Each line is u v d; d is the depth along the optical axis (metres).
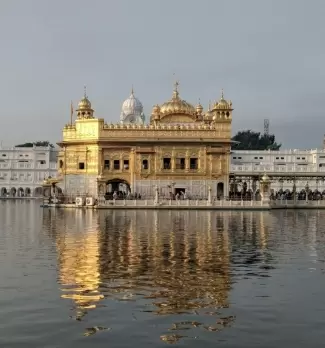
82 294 18.11
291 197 97.00
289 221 53.19
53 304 16.80
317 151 143.12
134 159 85.25
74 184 87.25
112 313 15.79
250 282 20.31
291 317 15.52
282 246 31.38
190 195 85.94
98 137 85.00
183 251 28.64
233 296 18.02
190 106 97.94
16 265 23.73
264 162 146.62
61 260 25.17
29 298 17.58
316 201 82.25
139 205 76.19
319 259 26.17
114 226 45.09
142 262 24.67
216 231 40.84
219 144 86.31
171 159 85.88
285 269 23.20
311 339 13.60
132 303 16.92
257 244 32.28
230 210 75.88
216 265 24.08
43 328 14.40
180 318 15.32
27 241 33.06
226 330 14.27
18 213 66.31
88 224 47.38
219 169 86.44
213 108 88.94
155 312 15.91
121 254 27.25
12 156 151.75
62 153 89.19
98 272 22.05
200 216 61.28
